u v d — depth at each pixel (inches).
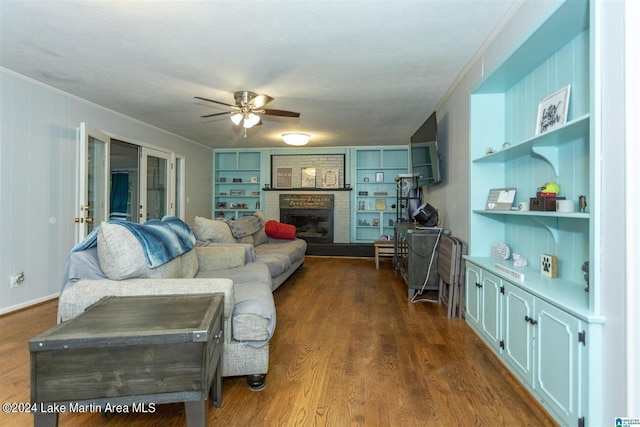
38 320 113.4
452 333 103.8
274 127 206.4
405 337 101.0
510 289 77.6
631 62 45.4
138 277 74.4
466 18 84.4
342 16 83.0
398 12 81.4
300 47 99.8
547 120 78.4
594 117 51.6
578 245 70.9
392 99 149.5
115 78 125.7
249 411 64.2
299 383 74.7
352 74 120.5
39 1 77.4
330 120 187.5
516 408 65.3
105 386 45.9
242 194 292.4
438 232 139.5
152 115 179.6
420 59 108.2
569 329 54.9
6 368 79.6
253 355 71.2
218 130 217.8
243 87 133.4
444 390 71.7
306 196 280.4
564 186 75.2
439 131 159.0
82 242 73.4
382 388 72.6
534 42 72.6
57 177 139.7
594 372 50.8
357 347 93.8
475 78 108.0
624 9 46.1
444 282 133.3
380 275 193.5
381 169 276.8
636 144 45.2
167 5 78.8
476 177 107.6
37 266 131.3
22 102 124.7
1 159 117.9
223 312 65.2
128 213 199.6
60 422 61.1
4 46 100.3
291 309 129.1
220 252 121.6
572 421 54.1
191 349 47.1
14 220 122.6
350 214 276.7
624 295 46.6
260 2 77.2
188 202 251.3
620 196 47.4
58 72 120.4
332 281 177.9
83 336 45.4
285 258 156.3
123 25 87.8
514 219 100.9
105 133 164.1
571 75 72.1
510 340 77.6
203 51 102.7
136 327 48.5
